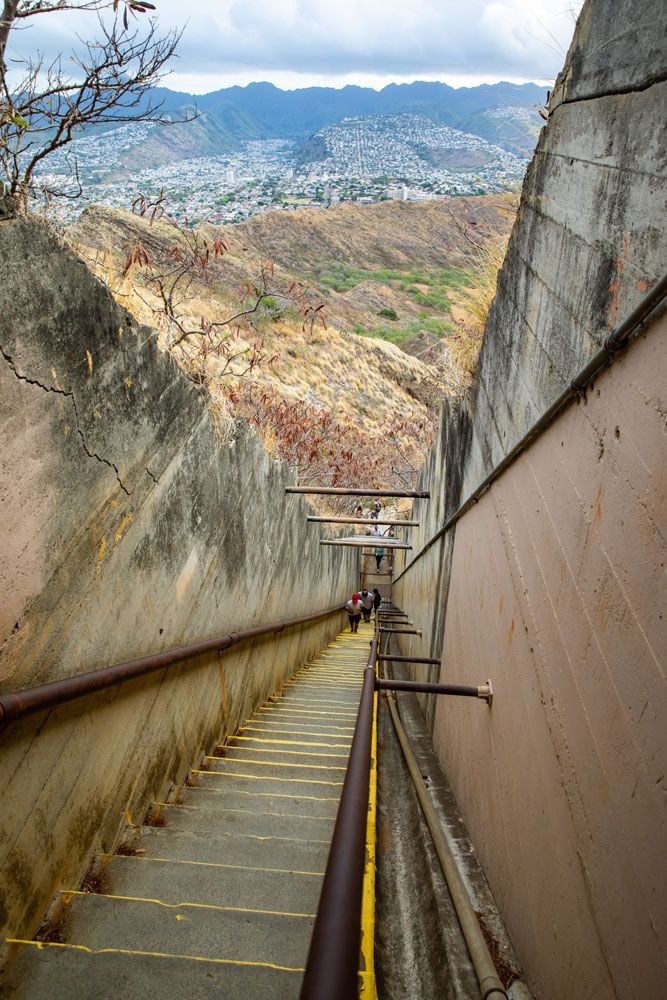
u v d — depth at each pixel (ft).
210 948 8.75
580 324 9.53
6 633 8.52
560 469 10.08
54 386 9.19
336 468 39.17
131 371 11.40
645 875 6.16
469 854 13.38
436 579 26.50
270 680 26.30
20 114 9.75
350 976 4.10
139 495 12.10
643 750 6.49
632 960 6.27
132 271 15.23
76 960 8.09
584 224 9.54
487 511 15.88
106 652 11.18
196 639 15.99
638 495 7.15
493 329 15.60
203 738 16.67
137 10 10.46
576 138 10.03
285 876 10.68
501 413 14.39
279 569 25.81
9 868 8.48
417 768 16.66
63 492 9.58
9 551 8.45
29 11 9.67
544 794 9.39
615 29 8.71
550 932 8.67
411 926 11.54
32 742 8.94
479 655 15.15
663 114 7.23
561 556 9.65
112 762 11.34
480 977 8.89
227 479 17.52
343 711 25.40
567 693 8.82
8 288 8.17
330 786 15.46
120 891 10.19
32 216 9.86
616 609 7.48
